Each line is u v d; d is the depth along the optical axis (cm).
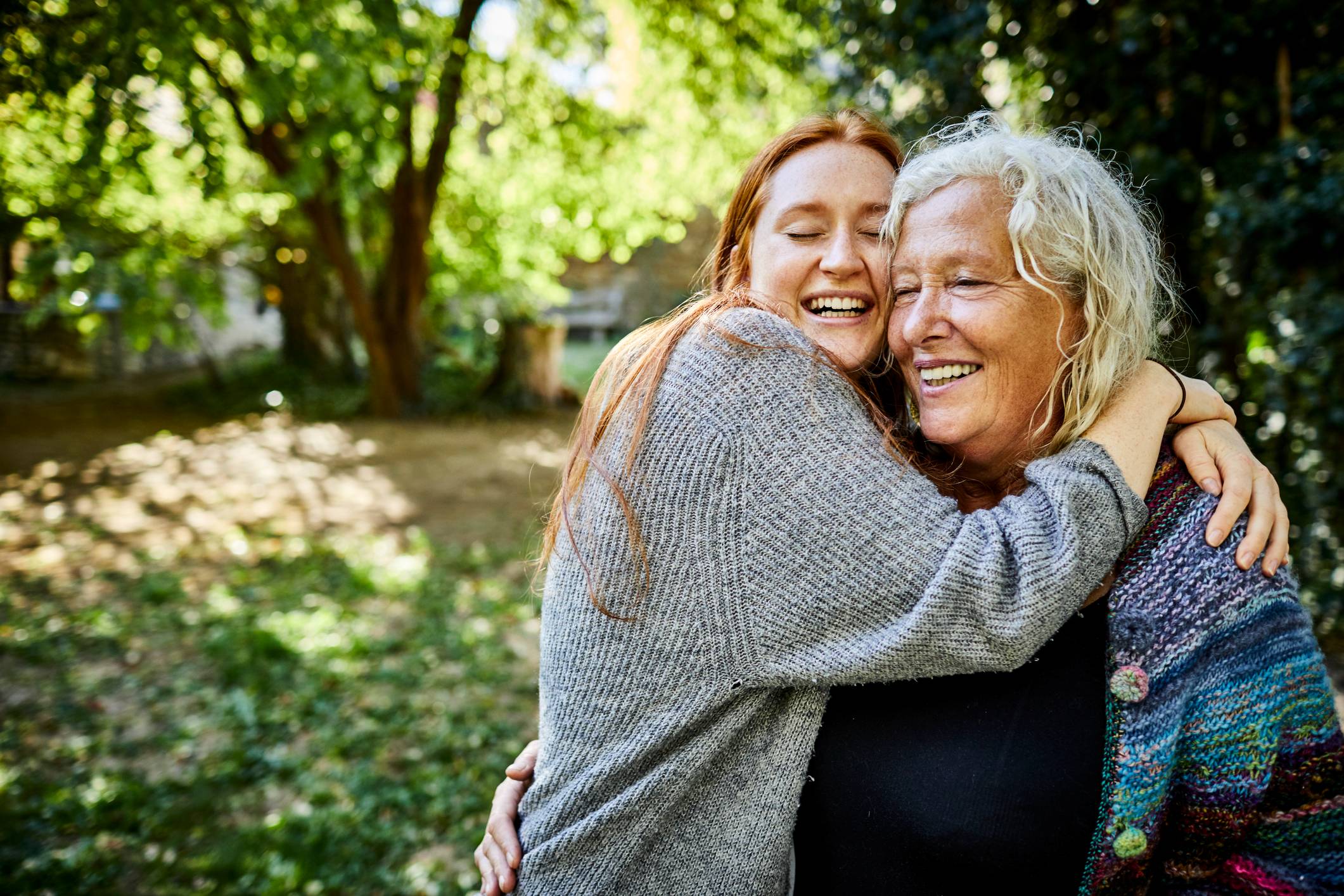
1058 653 104
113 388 1614
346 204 1041
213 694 446
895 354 121
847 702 111
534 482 963
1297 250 352
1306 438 387
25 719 415
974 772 102
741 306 120
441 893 303
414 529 778
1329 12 314
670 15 1030
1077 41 353
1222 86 342
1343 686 339
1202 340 374
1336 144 325
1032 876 100
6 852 314
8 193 870
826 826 111
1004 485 120
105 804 345
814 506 104
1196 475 104
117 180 862
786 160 135
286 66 709
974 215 108
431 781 370
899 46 426
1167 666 97
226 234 1355
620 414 113
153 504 845
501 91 1202
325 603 579
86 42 655
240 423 1320
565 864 109
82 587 600
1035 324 107
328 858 319
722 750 110
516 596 600
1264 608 96
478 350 1609
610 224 1360
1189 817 98
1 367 1650
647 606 108
